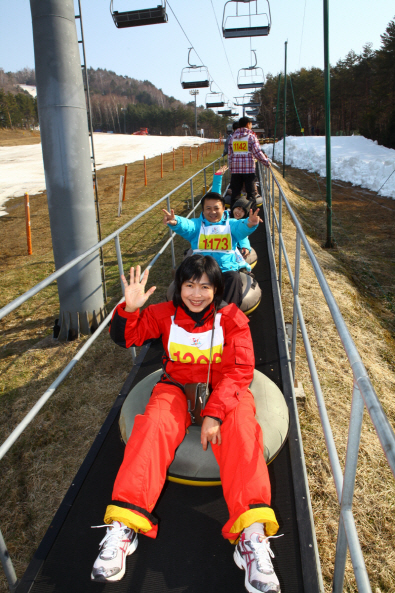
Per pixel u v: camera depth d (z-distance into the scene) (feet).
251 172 25.91
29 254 29.43
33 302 20.89
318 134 184.75
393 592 7.60
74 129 15.16
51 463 10.75
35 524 9.12
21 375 14.65
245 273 14.08
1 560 6.30
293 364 10.96
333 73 192.03
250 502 5.65
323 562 7.78
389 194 55.62
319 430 11.00
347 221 43.98
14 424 12.23
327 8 27.40
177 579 6.14
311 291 19.94
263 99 219.00
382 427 3.13
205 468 7.02
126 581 6.13
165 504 7.38
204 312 7.13
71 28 14.79
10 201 53.98
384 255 32.83
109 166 88.38
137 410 8.21
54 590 6.08
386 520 8.91
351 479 4.39
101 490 7.79
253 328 13.34
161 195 49.93
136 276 6.94
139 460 6.02
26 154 113.60
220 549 6.57
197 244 13.38
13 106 288.92
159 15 19.67
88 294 16.69
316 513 8.79
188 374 7.23
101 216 39.81
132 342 7.27
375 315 21.13
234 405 6.51
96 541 6.82
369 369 15.14
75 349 16.08
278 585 5.35
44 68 14.62
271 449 7.48
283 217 36.35
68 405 12.91
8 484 10.21
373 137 99.30
